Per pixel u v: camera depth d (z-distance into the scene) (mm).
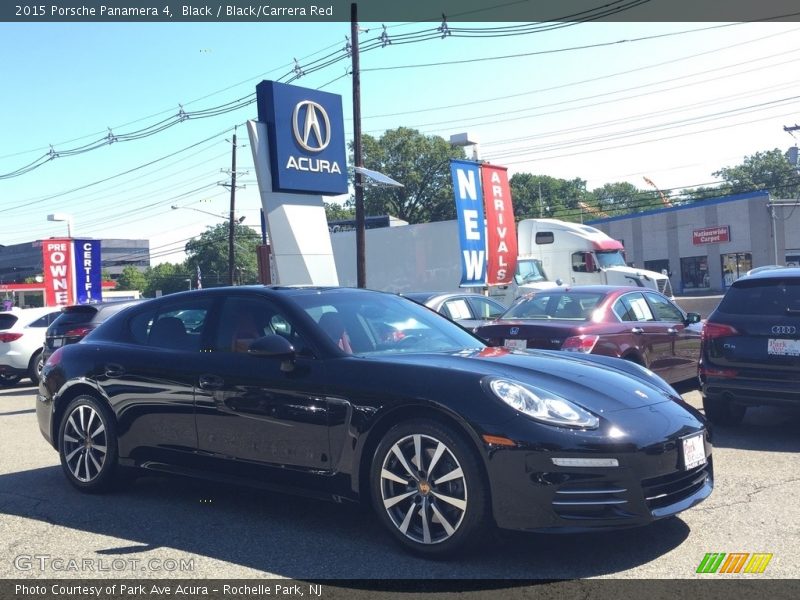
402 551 4086
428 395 3980
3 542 4430
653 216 52625
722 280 49406
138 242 124000
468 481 3812
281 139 15164
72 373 5605
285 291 5113
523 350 5117
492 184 17328
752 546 4059
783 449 6473
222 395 4773
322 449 4340
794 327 6754
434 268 22375
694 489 4199
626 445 3770
